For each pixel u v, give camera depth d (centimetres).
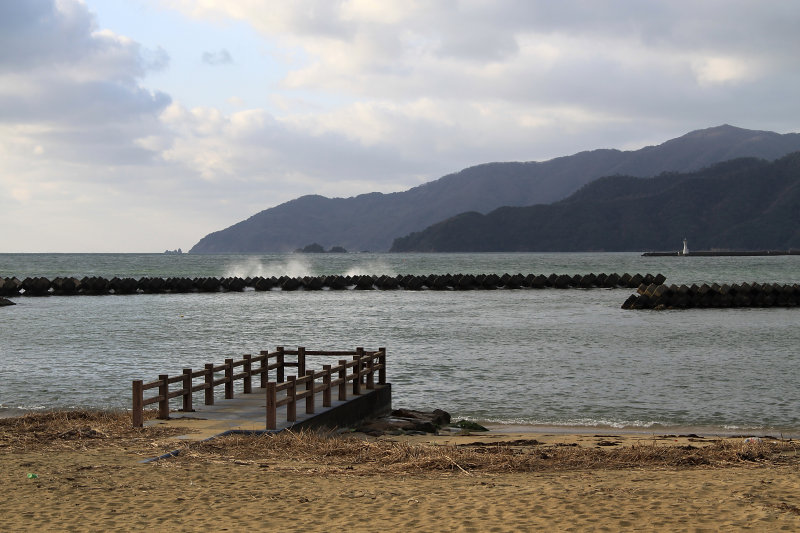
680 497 1057
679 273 14538
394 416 2075
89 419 1733
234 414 1728
